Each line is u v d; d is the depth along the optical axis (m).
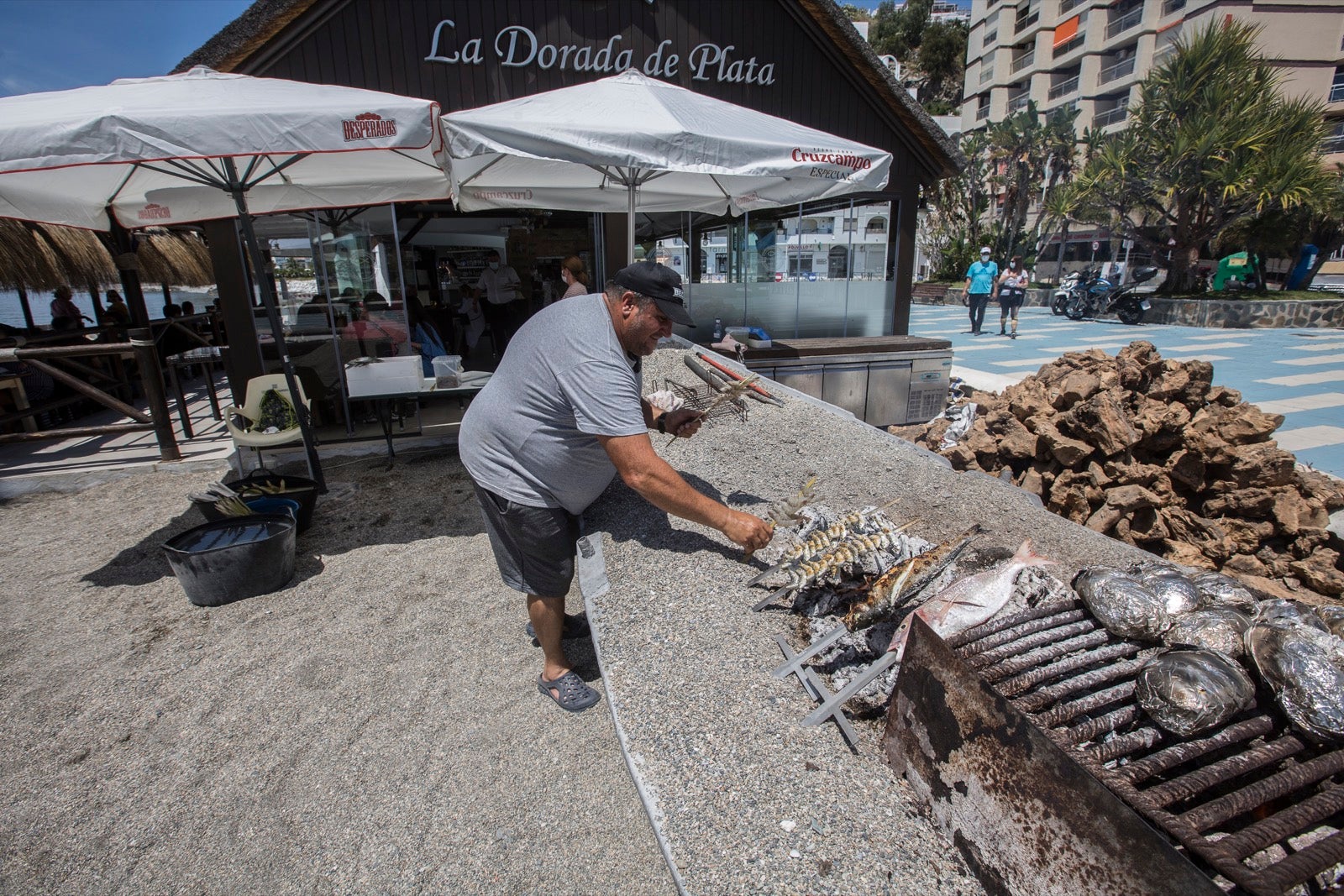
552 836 2.09
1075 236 37.00
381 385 5.70
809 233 9.09
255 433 5.07
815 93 8.30
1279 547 4.37
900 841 1.52
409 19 6.61
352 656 3.04
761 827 1.55
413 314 7.79
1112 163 19.84
